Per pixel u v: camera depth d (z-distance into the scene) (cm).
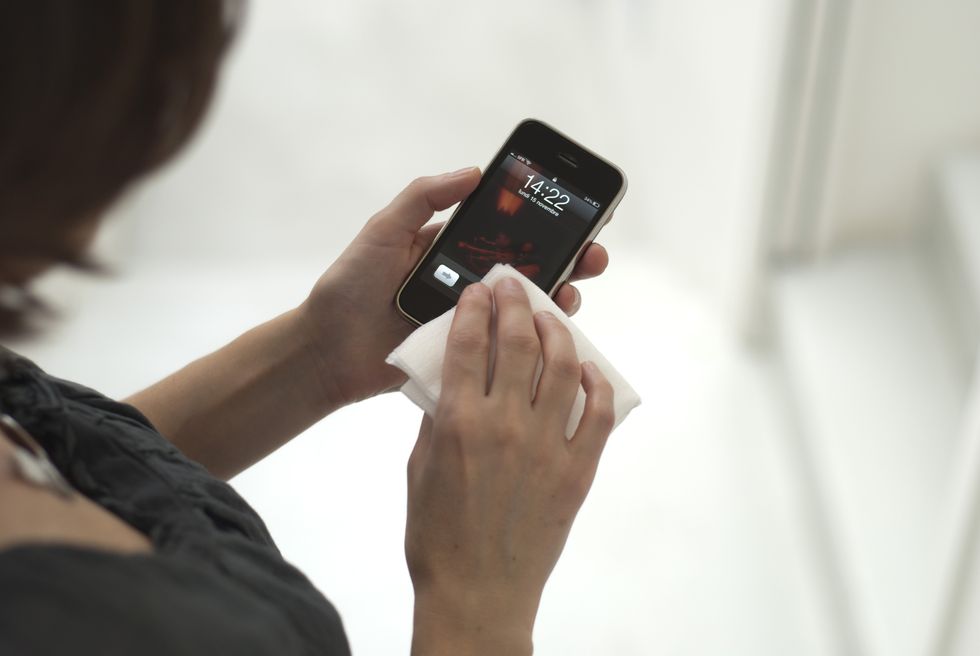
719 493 165
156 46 28
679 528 160
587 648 146
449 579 48
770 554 155
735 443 172
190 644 31
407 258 70
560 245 73
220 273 215
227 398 65
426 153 242
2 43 26
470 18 279
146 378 188
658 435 174
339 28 278
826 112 155
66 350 192
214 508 43
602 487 167
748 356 186
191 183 235
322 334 68
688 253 202
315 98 257
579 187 75
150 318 202
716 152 180
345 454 176
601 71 259
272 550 46
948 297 161
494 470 48
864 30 146
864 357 157
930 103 153
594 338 192
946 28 145
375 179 237
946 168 157
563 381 51
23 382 46
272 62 266
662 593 152
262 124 249
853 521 136
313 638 40
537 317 53
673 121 201
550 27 274
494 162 75
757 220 169
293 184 235
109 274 32
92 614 29
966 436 106
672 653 144
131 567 32
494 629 48
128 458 45
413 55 268
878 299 166
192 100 30
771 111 156
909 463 143
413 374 55
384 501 168
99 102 27
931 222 168
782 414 175
